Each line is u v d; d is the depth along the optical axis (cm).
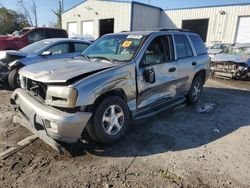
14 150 363
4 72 743
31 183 294
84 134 386
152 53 448
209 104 640
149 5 2567
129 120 415
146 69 424
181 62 525
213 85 945
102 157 354
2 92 705
